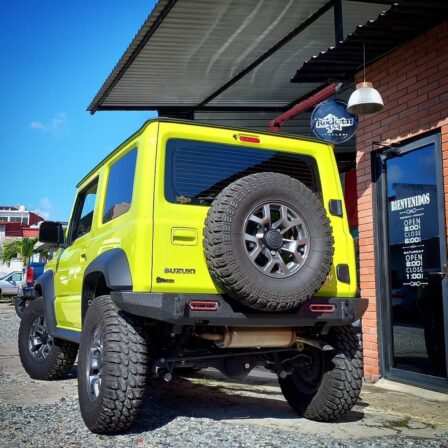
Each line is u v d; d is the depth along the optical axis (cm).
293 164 472
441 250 600
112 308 409
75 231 616
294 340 433
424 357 622
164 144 420
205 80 934
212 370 741
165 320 374
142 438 399
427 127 623
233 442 395
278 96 1012
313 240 398
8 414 472
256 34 772
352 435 429
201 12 702
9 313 2039
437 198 612
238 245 374
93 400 410
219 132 443
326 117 727
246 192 382
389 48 666
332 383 447
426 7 559
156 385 629
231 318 387
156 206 399
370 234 706
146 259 382
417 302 637
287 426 450
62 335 568
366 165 718
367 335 698
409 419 487
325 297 431
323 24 756
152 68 873
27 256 3772
